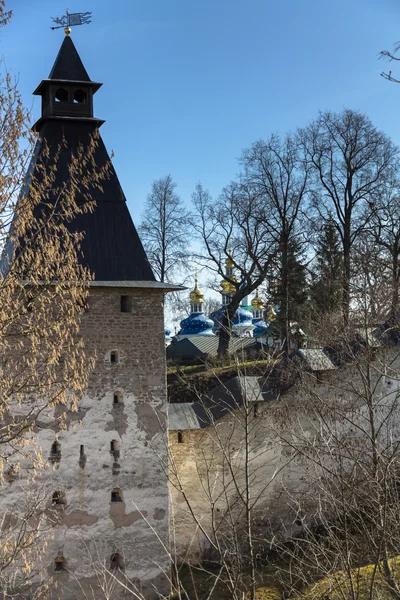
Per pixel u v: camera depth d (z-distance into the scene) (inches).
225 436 1422.2
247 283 2191.2
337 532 1024.9
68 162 1332.4
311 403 1199.6
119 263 1315.2
